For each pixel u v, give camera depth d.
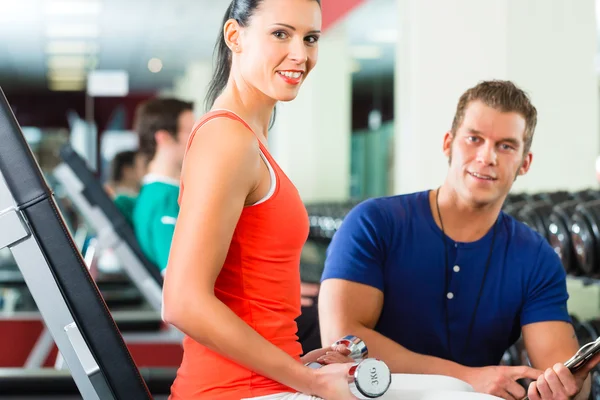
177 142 3.69
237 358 1.39
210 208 1.38
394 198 2.31
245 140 1.42
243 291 1.47
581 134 6.25
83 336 1.44
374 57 15.56
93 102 16.62
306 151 12.99
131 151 6.26
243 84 1.58
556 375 1.79
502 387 2.01
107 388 1.45
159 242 3.67
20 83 16.86
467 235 2.22
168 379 3.41
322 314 2.24
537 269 2.20
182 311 1.37
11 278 7.92
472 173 2.14
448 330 2.22
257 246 1.47
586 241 2.87
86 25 13.73
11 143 1.39
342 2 9.73
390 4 11.21
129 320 4.96
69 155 4.24
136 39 14.91
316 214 7.33
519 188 6.21
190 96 17.52
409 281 2.23
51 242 1.42
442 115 6.65
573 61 6.24
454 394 1.46
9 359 5.33
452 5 6.54
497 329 2.22
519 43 6.23
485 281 2.21
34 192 1.40
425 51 6.63
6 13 12.76
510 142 2.13
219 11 12.54
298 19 1.50
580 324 2.91
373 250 2.22
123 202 4.62
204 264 1.37
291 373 1.40
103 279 6.68
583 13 6.23
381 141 16.70
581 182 6.24
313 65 1.57
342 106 13.02
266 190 1.47
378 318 2.27
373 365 1.37
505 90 2.15
